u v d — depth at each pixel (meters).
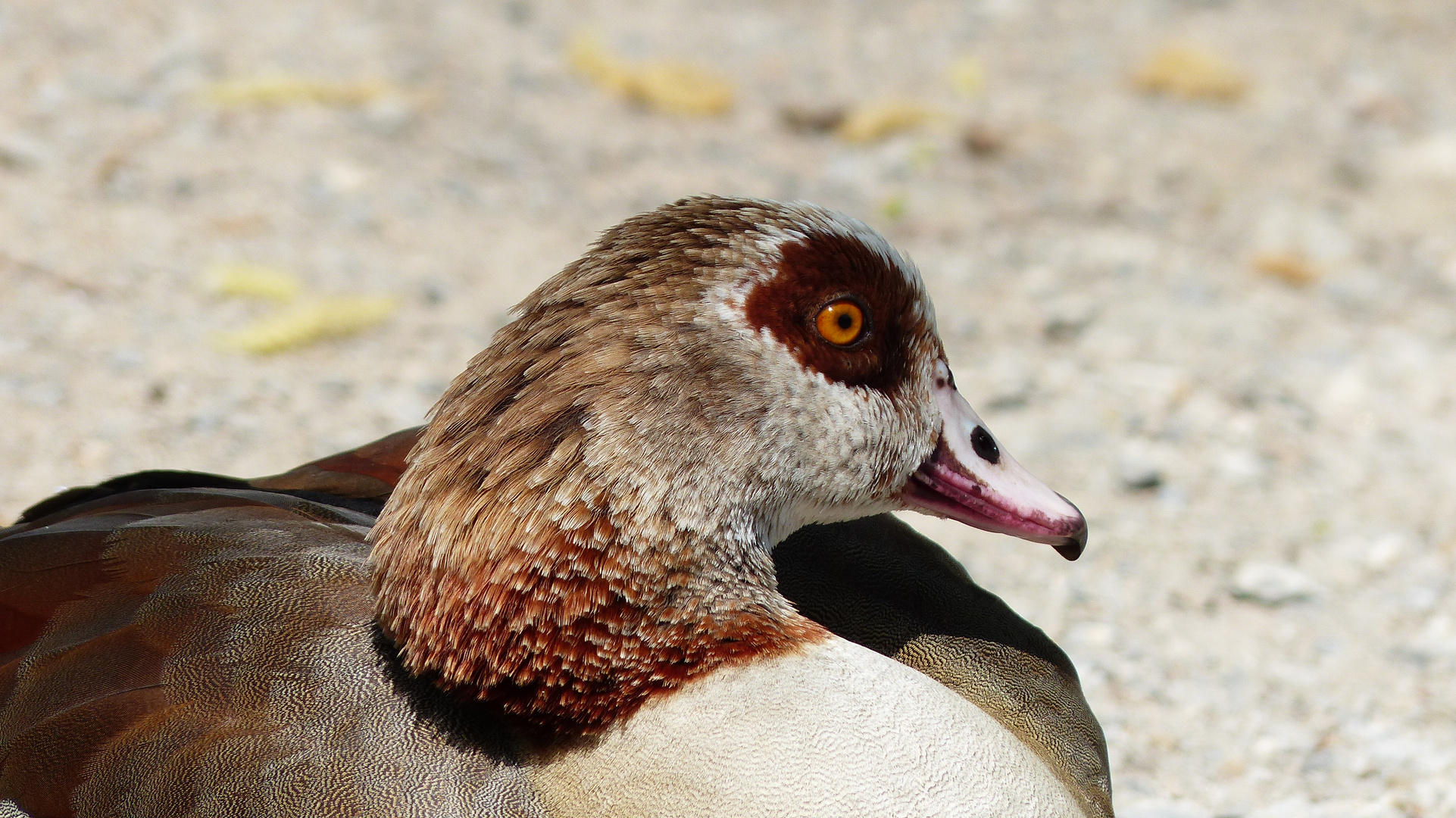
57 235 13.16
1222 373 13.20
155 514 6.56
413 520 5.42
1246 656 9.14
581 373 5.35
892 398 5.94
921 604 6.47
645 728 5.40
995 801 5.43
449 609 5.35
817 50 21.38
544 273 13.81
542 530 5.28
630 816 5.34
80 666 5.89
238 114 16.05
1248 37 22.73
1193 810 7.61
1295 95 20.67
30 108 15.37
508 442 5.31
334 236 14.00
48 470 9.86
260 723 5.59
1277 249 15.94
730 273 5.54
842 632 6.32
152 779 5.54
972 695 6.16
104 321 11.98
